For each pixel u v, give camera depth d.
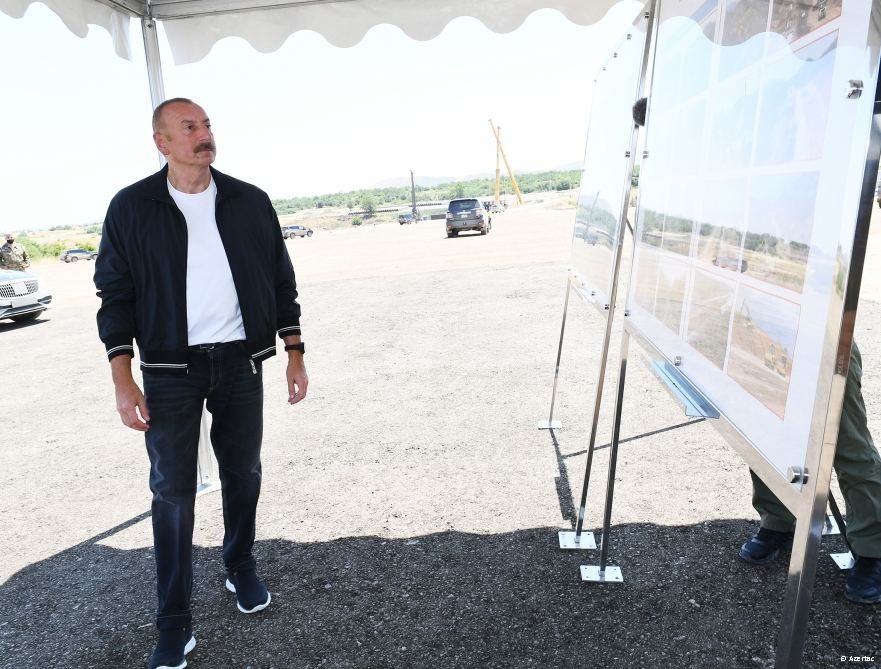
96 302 12.55
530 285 9.46
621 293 8.38
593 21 3.32
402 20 3.38
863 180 0.90
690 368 1.60
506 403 4.34
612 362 5.19
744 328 1.30
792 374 1.09
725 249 1.40
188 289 2.03
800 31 1.10
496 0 3.34
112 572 2.64
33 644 2.19
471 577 2.34
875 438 3.25
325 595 2.31
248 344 2.13
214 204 2.10
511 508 2.85
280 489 3.28
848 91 0.93
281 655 2.00
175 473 2.00
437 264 13.64
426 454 3.57
